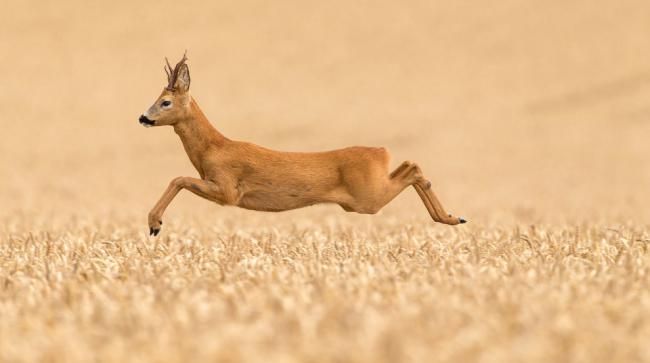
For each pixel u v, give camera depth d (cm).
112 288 2392
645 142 15500
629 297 2230
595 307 2136
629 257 2769
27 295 2306
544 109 19012
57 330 1958
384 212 6862
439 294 2267
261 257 2948
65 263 2884
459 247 3344
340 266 2764
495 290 2286
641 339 1858
